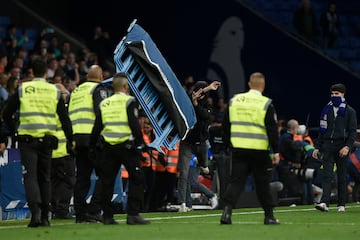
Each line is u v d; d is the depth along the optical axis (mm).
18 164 50219
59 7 86688
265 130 39000
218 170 57031
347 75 80688
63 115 40125
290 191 62969
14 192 49969
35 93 39719
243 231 37250
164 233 36469
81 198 43375
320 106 80438
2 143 48281
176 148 54656
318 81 80375
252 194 60219
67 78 65000
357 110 80625
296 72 80062
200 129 52969
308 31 88250
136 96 49719
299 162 62719
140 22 81938
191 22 79938
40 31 83000
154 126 50031
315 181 64062
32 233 36938
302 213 51188
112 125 39500
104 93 43281
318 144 52812
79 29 85875
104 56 79375
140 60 49375
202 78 79688
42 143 39656
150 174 55125
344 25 96062
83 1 85750
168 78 49719
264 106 38875
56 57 74562
